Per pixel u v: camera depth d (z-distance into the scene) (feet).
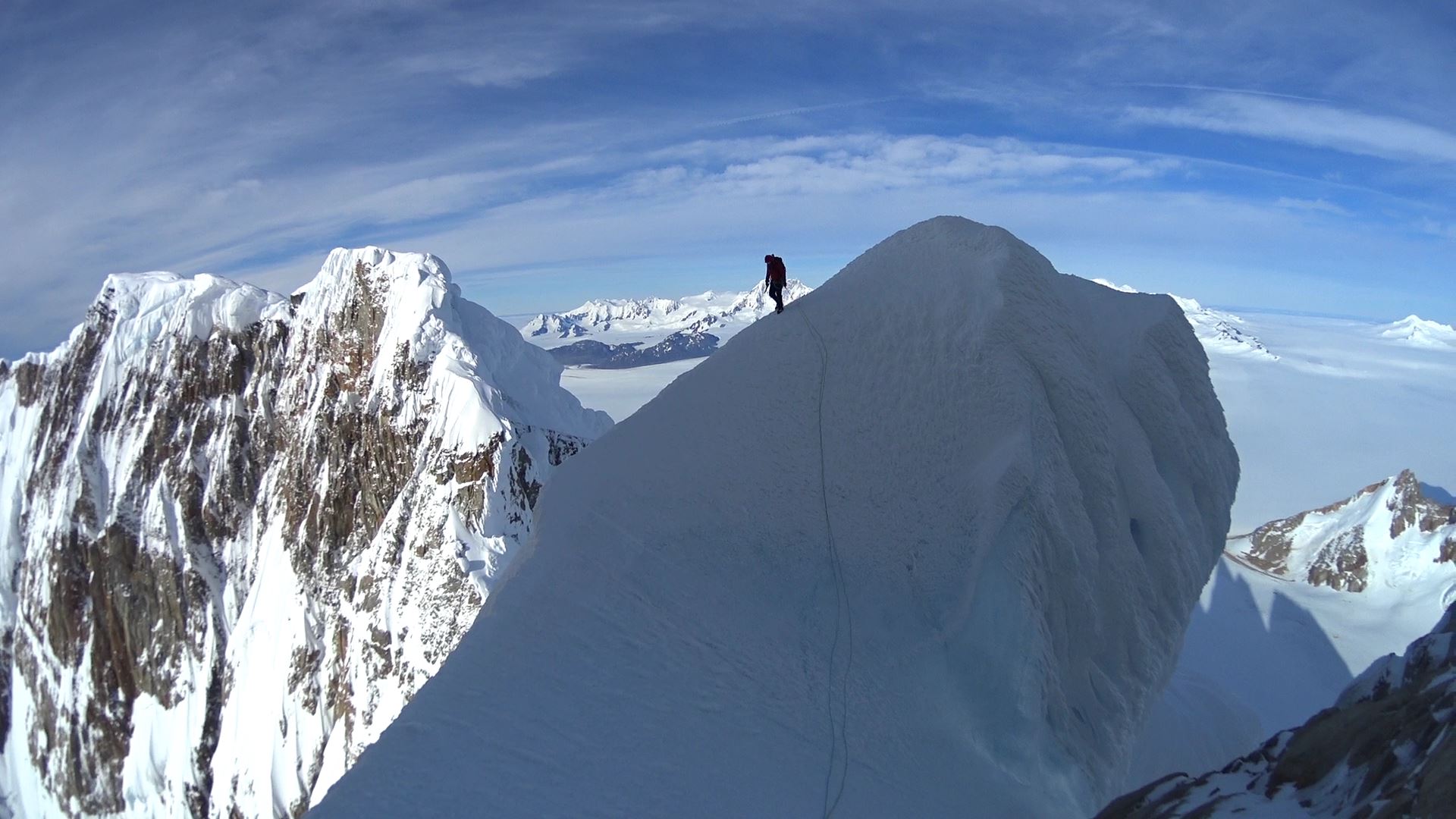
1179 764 71.72
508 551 264.52
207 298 439.63
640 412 64.85
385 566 282.56
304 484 335.67
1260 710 322.75
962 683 47.78
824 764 42.57
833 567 53.16
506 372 327.67
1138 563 56.95
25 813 392.47
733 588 52.21
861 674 47.80
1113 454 58.85
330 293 360.07
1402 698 37.93
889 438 57.47
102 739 375.66
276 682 303.89
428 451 288.51
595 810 39.06
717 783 40.93
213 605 367.86
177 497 391.45
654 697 44.93
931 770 43.29
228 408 405.59
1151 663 56.39
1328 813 34.30
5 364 519.19
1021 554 49.83
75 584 401.29
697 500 57.36
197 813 339.36
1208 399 67.72
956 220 66.95
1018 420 53.93
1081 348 60.80
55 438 458.09
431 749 41.86
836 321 64.80
